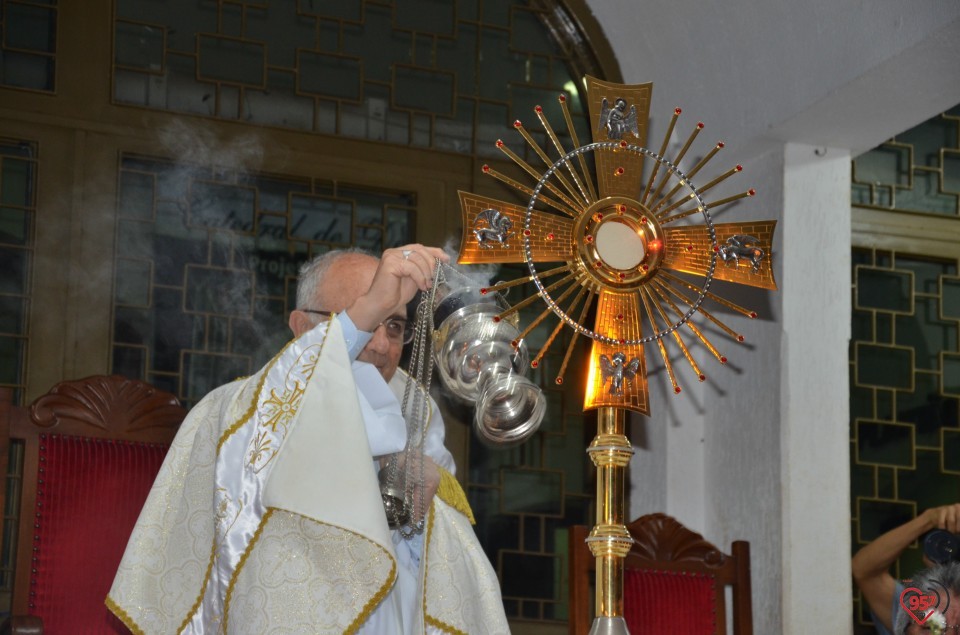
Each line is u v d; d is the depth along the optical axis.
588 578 3.65
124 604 2.66
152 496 2.75
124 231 4.27
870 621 4.82
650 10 4.83
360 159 4.62
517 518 4.68
